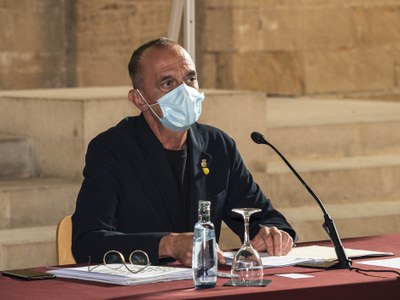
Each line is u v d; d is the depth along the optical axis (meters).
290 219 11.30
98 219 6.88
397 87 17.92
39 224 10.94
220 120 11.75
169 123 7.08
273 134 12.89
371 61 17.80
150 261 6.37
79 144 11.12
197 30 16.70
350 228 11.57
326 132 13.22
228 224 7.57
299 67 17.31
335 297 5.58
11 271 6.23
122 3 15.86
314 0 17.33
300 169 12.28
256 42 16.97
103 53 15.80
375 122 13.49
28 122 11.88
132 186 7.11
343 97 17.67
